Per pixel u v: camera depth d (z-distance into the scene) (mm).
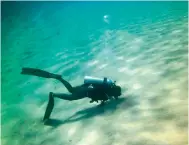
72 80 5270
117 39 7934
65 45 9500
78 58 6938
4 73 8086
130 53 5801
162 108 2766
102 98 3256
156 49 5398
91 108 3533
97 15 16766
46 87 5516
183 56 4328
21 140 3381
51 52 8945
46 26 15844
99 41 8508
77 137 2811
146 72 4172
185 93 2961
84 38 9852
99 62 5910
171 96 2998
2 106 5164
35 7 31109
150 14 11898
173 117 2512
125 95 3471
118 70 4883
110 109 3180
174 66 3988
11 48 11688
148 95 3215
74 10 23156
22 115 4352
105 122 2873
